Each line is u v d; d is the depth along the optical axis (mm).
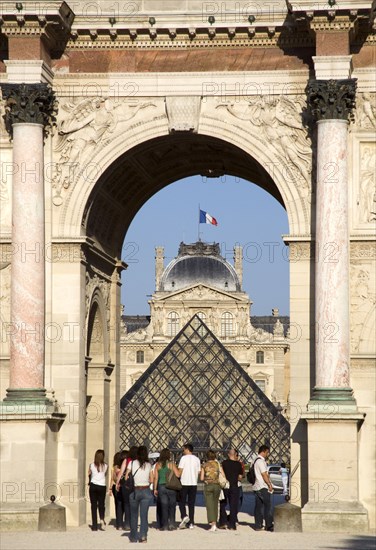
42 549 51375
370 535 58719
